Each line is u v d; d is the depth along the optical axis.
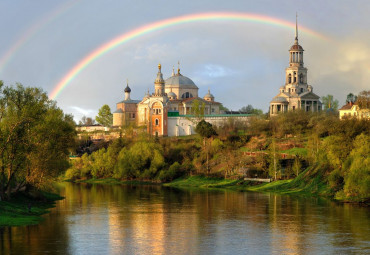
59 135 120.31
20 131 109.94
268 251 81.62
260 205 130.25
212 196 153.12
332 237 91.00
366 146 140.50
